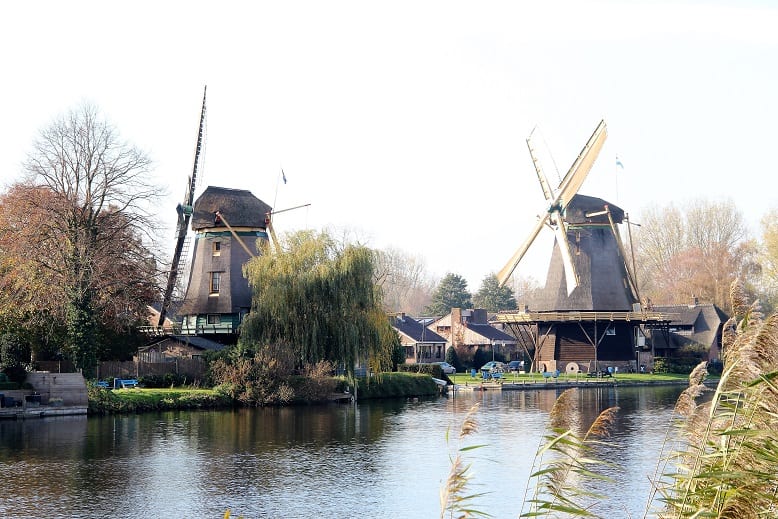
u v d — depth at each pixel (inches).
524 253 3831.2
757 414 475.2
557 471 542.9
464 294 5910.4
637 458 1470.2
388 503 1187.3
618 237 3826.3
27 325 2283.5
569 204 3777.1
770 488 474.9
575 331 3809.1
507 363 4338.1
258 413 2233.0
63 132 2336.4
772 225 4296.3
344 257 2512.3
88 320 2267.5
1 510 1146.7
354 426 1964.8
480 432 1857.8
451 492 496.1
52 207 2260.1
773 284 4306.1
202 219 3021.7
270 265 2529.5
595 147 3708.2
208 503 1191.6
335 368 2539.4
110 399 2196.1
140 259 2439.7
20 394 2096.5
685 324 4320.9
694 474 517.7
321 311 2497.5
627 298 3799.2
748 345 452.4
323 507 1166.3
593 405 2472.9
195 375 2522.1
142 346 2704.2
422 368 3351.4
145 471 1402.6
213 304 2974.9
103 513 1136.2
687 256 4653.1
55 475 1369.3
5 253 2341.3
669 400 2657.5
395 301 6525.6
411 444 1685.5
